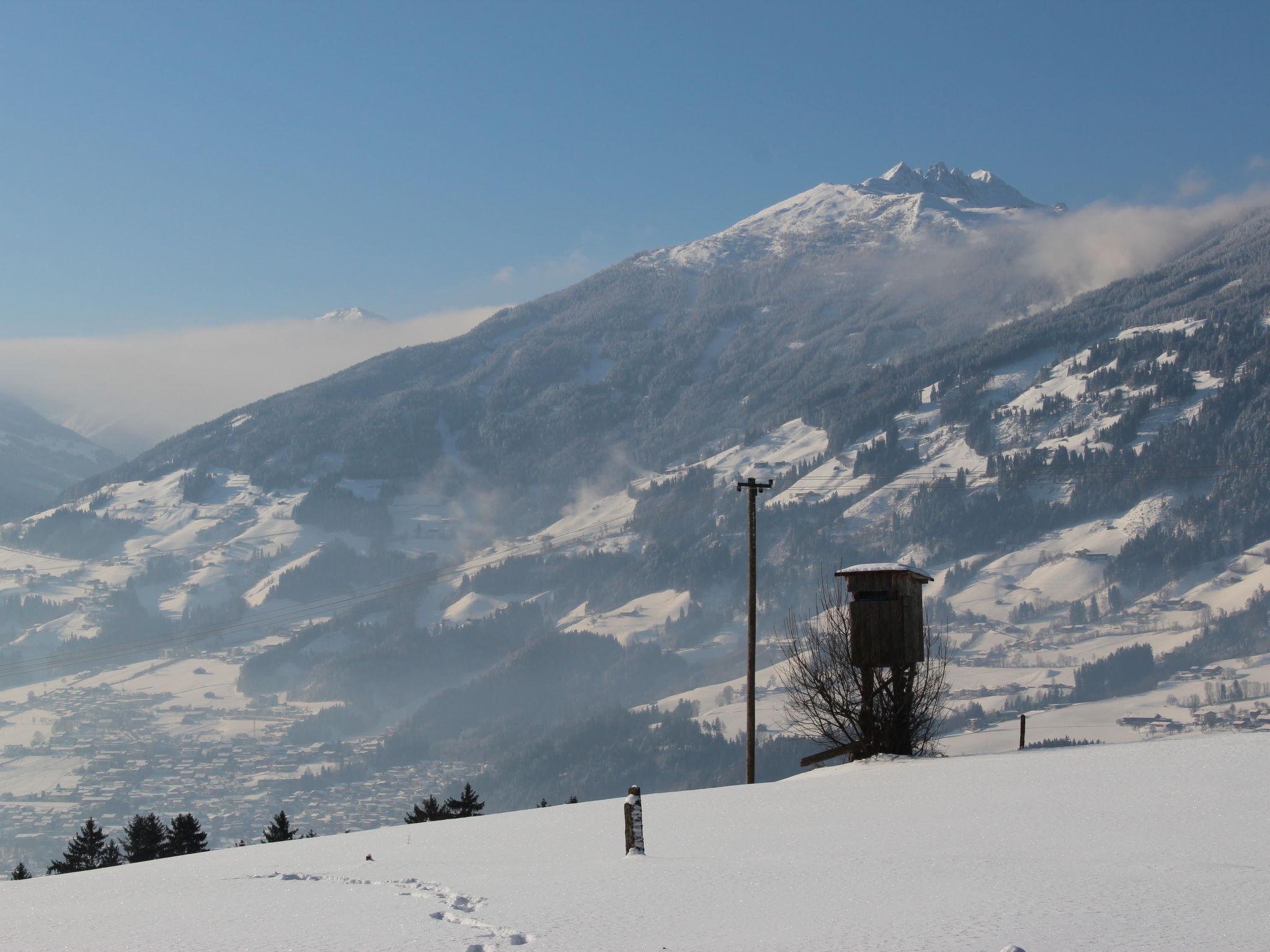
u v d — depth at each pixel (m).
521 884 14.38
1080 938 9.45
